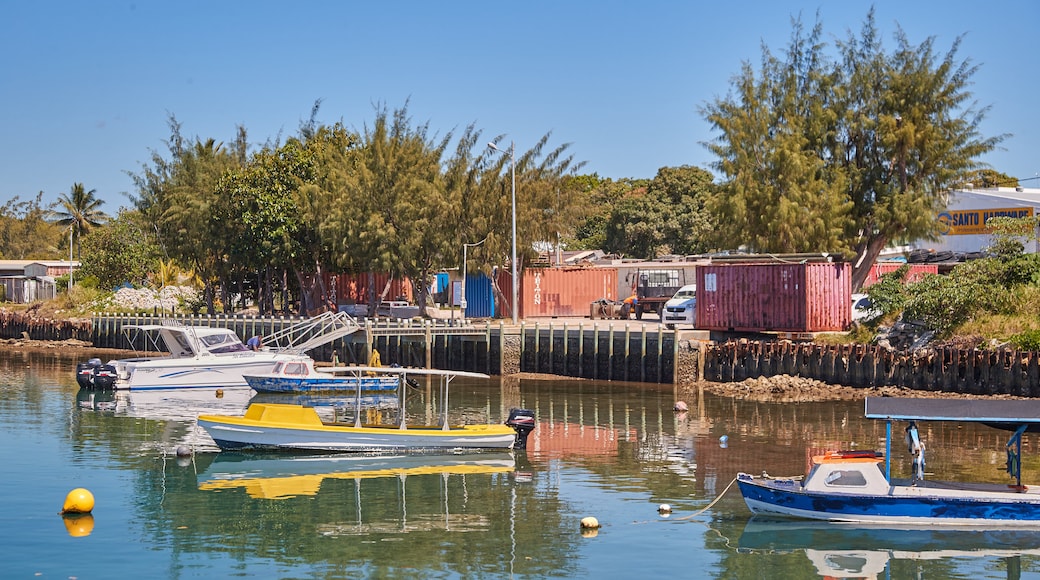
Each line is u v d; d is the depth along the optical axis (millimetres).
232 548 22344
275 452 32375
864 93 56938
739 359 47656
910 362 42281
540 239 64438
